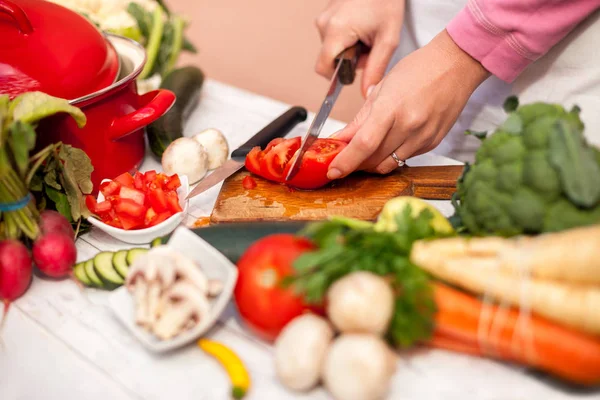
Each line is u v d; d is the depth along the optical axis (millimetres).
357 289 610
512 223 701
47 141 866
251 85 2338
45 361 707
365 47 1243
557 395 643
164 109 955
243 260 713
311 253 646
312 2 2076
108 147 956
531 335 622
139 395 663
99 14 1309
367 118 918
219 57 2355
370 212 926
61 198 871
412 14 1271
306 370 618
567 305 605
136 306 682
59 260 786
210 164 1103
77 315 769
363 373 588
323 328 633
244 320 715
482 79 982
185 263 694
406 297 634
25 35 843
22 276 761
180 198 954
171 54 1405
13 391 677
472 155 1327
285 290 670
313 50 2150
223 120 1291
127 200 878
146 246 903
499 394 646
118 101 944
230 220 921
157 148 1104
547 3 863
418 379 665
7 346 729
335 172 933
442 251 660
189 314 672
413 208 757
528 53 916
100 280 787
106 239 920
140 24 1347
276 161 974
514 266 635
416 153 1021
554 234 642
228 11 2258
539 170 658
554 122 669
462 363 683
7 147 712
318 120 997
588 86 1080
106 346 723
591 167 645
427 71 930
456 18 926
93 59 903
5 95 756
